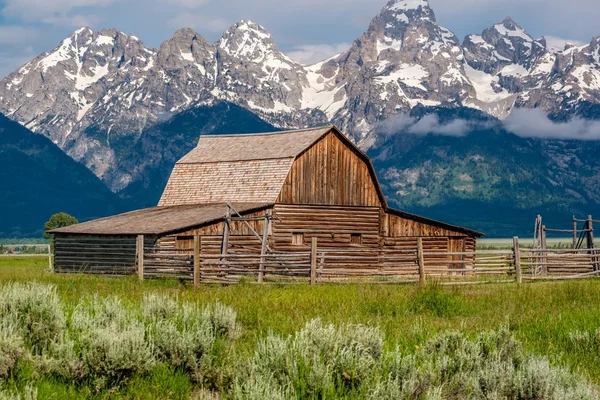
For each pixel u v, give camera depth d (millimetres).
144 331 16703
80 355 15547
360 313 26156
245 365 15047
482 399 14000
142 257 44969
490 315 26438
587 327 22250
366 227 70438
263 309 25906
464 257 73562
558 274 51469
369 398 13398
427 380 14078
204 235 59094
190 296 30484
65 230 63250
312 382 13844
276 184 66812
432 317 26062
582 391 13836
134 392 14867
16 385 14367
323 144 69312
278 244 65438
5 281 36531
